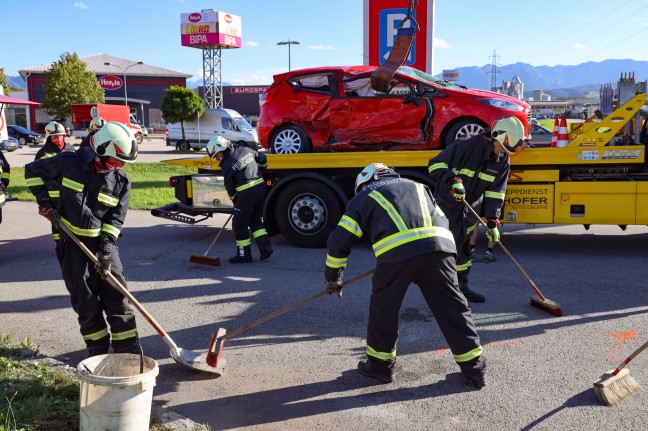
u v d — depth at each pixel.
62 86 47.38
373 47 12.55
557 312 5.31
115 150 3.86
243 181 7.30
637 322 5.12
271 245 8.19
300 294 6.11
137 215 11.52
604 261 7.32
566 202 7.50
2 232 9.75
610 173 7.49
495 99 7.56
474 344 3.87
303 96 8.38
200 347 4.74
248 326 4.14
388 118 7.98
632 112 7.21
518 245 8.38
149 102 63.38
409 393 3.88
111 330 4.20
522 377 4.08
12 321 5.38
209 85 50.53
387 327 3.93
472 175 5.44
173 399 3.84
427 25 12.19
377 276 3.87
